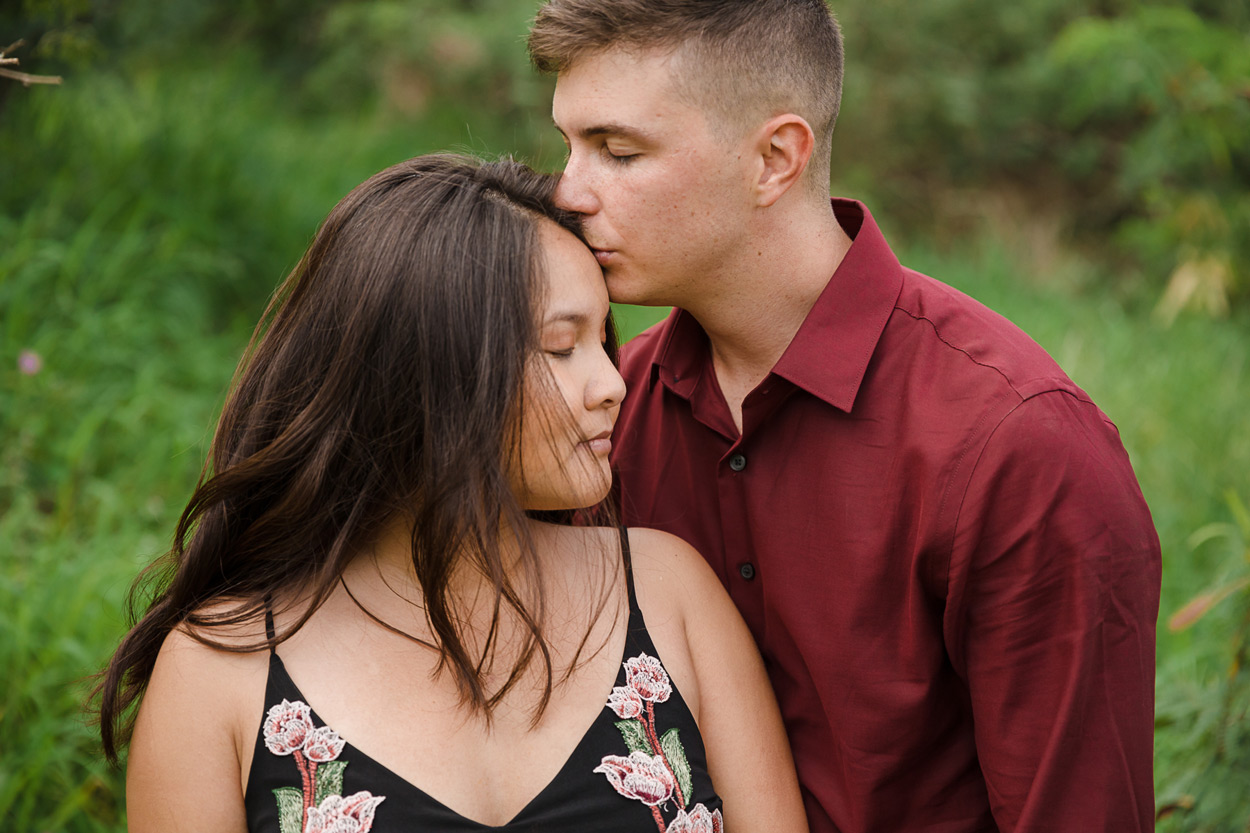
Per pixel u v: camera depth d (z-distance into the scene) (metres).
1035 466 1.27
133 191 4.03
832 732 1.46
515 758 1.25
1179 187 6.26
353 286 1.25
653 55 1.27
